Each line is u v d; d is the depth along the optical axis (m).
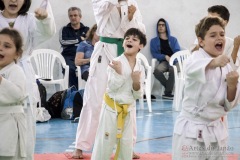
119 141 5.36
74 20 11.82
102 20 6.45
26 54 5.08
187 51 12.21
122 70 5.27
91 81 6.52
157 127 9.20
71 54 11.73
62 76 11.90
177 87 11.45
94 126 6.52
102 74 6.48
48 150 7.16
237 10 13.98
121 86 5.29
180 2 13.62
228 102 4.14
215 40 4.19
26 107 4.89
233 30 14.01
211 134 4.18
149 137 8.24
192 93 4.19
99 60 6.49
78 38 11.80
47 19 4.91
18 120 4.38
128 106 5.33
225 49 5.29
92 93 6.50
